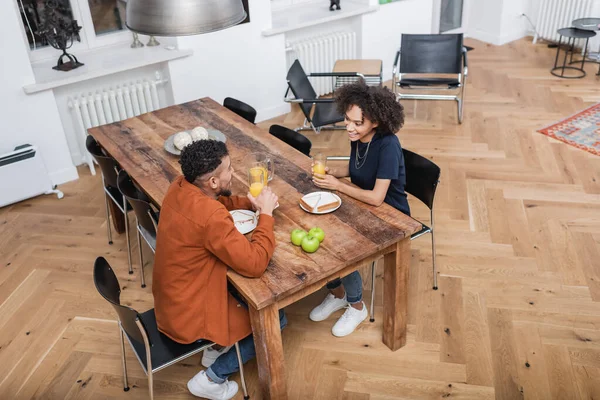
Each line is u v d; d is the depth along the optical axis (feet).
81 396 8.92
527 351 9.36
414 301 10.52
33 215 13.66
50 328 10.28
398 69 17.83
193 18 6.66
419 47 17.48
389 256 8.59
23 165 13.65
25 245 12.56
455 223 12.64
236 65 16.72
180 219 7.25
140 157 10.58
